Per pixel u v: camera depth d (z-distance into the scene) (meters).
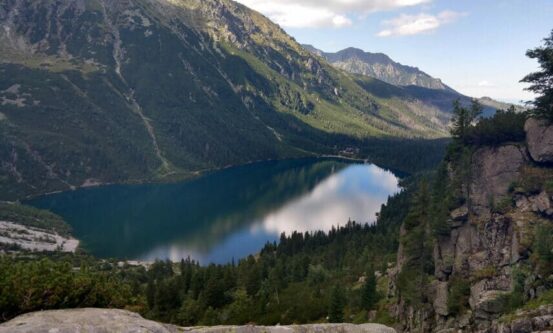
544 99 62.31
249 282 136.50
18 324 18.33
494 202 64.12
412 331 66.88
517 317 43.84
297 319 102.25
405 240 79.56
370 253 156.38
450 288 62.81
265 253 194.38
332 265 165.00
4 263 35.59
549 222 56.69
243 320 109.62
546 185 59.47
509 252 58.41
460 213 68.12
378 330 23.27
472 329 54.31
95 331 18.39
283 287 137.12
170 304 130.00
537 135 63.03
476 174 68.88
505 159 65.62
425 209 81.12
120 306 37.50
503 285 55.88
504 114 71.00
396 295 81.38
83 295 35.28
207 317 112.00
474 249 64.06
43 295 31.92
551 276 47.72
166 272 179.88
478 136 70.75
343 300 99.69
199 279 146.00
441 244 69.12
